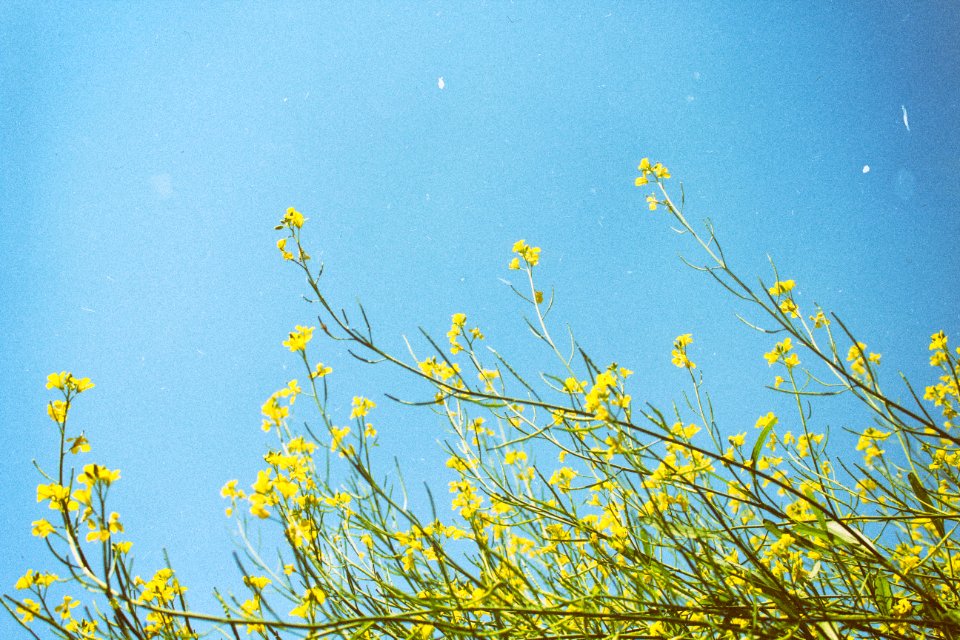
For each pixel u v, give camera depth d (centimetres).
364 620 41
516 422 54
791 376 54
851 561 49
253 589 44
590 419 45
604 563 48
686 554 45
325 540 48
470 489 52
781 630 45
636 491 47
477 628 46
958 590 50
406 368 47
